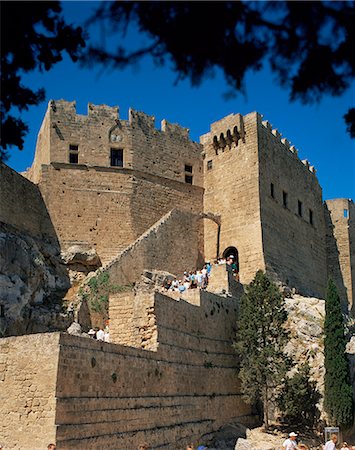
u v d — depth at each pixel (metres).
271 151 60.97
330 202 72.31
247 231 57.03
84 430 25.61
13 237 45.06
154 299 33.97
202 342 39.78
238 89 9.01
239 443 37.69
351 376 47.84
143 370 31.23
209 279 49.81
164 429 32.16
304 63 8.80
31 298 45.09
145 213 57.47
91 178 56.03
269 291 43.50
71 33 8.73
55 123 56.12
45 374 24.77
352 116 9.62
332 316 45.09
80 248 53.00
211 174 61.78
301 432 42.50
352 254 70.69
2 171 48.56
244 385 41.94
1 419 24.94
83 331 45.19
